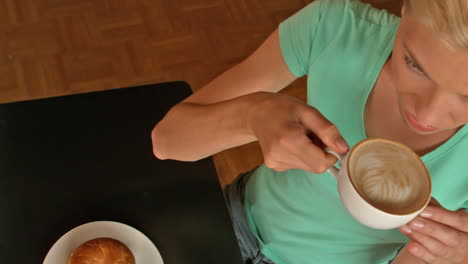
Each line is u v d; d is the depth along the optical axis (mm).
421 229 666
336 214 928
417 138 832
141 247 870
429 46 568
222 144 833
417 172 621
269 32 2322
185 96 1084
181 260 877
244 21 2340
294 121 659
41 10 2250
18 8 2242
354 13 888
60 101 1034
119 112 1034
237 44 2254
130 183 942
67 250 850
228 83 965
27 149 959
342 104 886
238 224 1076
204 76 2131
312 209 954
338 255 964
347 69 879
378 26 867
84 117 1017
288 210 986
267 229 1022
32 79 2033
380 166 614
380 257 942
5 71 2043
